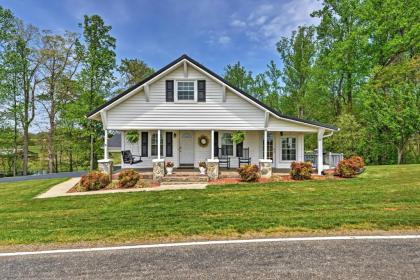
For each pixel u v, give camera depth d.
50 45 24.41
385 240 4.57
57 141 26.30
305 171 11.88
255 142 16.23
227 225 5.57
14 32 23.09
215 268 3.65
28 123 25.16
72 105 23.62
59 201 8.63
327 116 27.59
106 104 13.12
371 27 22.25
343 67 24.48
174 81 13.66
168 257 4.08
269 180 11.83
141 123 13.54
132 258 4.07
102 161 12.49
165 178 12.15
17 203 8.68
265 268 3.62
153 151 16.53
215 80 13.50
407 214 5.94
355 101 25.53
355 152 21.72
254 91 32.72
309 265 3.68
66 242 4.88
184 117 13.62
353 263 3.72
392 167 15.36
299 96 27.52
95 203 8.20
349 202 7.26
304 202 7.44
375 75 22.27
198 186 10.65
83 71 23.77
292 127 13.72
